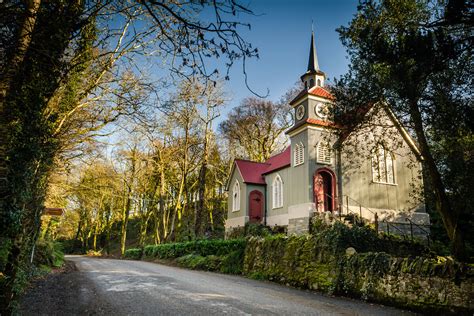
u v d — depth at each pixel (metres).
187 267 24.42
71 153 14.84
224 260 21.20
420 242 18.14
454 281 8.89
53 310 8.95
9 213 6.78
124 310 9.17
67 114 10.66
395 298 10.41
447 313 8.87
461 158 11.90
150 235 56.25
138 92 8.92
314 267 14.04
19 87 6.22
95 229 56.28
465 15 8.18
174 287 13.58
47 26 6.02
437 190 12.48
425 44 8.77
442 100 10.70
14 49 5.61
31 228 12.57
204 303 10.34
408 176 26.70
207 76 4.86
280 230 27.59
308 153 25.61
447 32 9.51
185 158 37.38
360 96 12.92
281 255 16.30
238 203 33.53
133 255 39.38
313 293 12.99
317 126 26.22
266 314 9.10
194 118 33.53
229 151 49.28
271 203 31.23
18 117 6.53
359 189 25.28
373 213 24.92
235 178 34.81
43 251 20.11
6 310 7.52
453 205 12.99
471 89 10.81
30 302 9.76
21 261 11.80
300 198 26.19
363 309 9.99
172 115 8.52
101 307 9.51
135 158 35.28
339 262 12.89
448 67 10.09
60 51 6.55
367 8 12.38
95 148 15.13
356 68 13.01
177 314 8.84
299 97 27.53
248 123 46.94
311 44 29.73
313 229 22.09
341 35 13.27
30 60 6.22
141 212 48.50
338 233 13.77
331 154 25.70
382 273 11.08
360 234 14.43
